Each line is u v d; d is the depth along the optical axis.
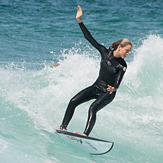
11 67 29.67
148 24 58.03
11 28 50.47
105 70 14.77
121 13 70.75
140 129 18.28
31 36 45.94
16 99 20.73
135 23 58.84
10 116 17.81
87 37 15.20
